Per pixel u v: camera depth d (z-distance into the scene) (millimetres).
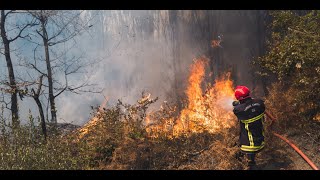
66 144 6410
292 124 6719
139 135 6105
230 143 5906
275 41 8602
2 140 6680
